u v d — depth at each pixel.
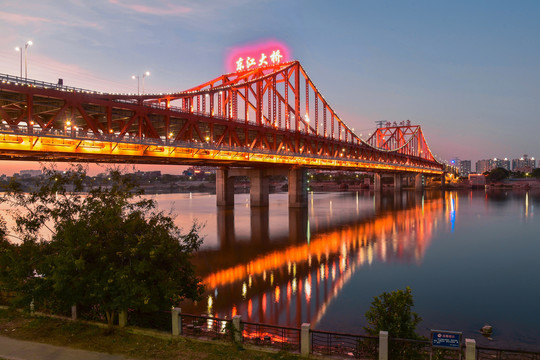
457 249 45.16
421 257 40.62
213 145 63.12
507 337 20.33
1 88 38.97
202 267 36.09
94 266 14.98
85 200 16.61
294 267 36.03
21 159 52.66
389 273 33.94
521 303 26.00
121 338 14.55
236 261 38.62
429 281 31.45
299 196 93.56
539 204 111.25
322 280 31.47
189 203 122.81
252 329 20.53
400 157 165.88
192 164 81.06
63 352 13.37
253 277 32.38
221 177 101.81
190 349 13.72
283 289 28.84
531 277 32.78
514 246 47.09
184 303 25.58
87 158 55.91
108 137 48.34
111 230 15.35
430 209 96.75
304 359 13.06
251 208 97.06
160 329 15.84
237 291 28.31
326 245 47.50
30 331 15.27
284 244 48.34
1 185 16.25
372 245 47.62
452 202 121.88
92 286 14.62
